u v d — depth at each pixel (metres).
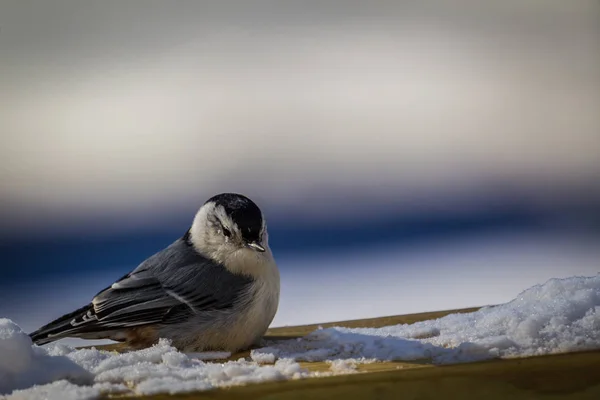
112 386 4.89
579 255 10.88
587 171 14.78
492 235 11.94
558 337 5.37
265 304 6.55
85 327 6.48
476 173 14.88
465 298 9.23
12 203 13.30
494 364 5.00
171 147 16.09
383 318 7.18
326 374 4.99
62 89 19.19
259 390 4.83
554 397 5.02
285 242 12.21
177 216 12.73
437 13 24.52
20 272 10.61
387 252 11.29
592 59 21.94
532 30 23.23
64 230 12.01
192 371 5.12
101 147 16.38
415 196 13.47
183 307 6.52
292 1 24.06
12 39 20.73
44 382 4.98
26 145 16.41
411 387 4.96
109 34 21.39
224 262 6.57
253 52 21.50
